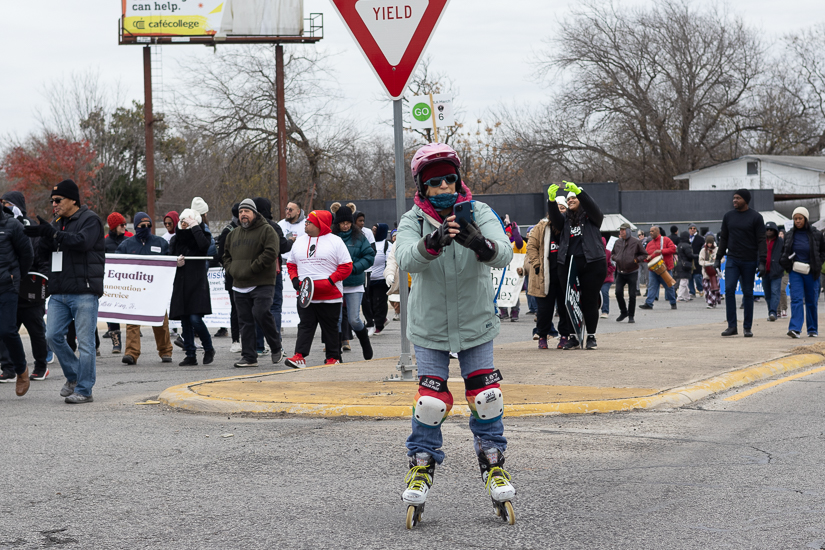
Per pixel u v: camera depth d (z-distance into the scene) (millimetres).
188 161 41500
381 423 6340
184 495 4547
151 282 10859
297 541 3785
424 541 3771
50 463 5266
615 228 37094
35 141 57562
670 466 5070
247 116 38594
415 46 7281
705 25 50312
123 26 30812
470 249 3848
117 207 59125
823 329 13180
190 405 7055
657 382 7691
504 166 51281
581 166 52469
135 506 4348
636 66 50094
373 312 15328
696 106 50531
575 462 5180
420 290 4027
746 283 11859
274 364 10828
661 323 16469
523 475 4895
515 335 14367
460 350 4016
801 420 6391
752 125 54875
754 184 52281
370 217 36219
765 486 4617
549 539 3783
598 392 7129
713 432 5984
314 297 9977
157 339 11281
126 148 61312
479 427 4105
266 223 10289
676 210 38562
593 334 10477
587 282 10266
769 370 8680
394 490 4621
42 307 9477
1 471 5078
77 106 58375
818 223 22734
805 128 57625
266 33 31797
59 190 7527
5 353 9352
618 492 4535
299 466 5137
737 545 3674
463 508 4293
